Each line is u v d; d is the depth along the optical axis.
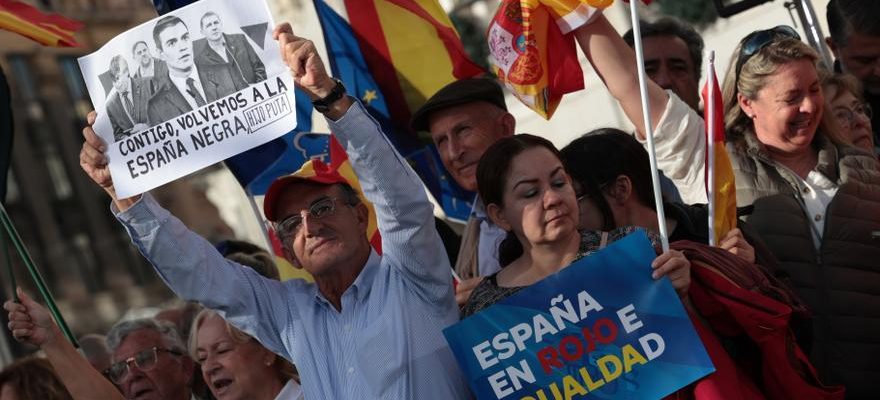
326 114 4.80
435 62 6.88
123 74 5.05
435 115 6.31
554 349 4.78
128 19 39.03
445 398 4.89
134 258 38.91
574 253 4.89
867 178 5.82
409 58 6.89
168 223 5.07
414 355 4.91
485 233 6.23
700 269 4.82
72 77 38.75
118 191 5.05
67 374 5.44
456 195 7.03
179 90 5.00
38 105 38.00
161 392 6.52
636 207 5.48
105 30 38.69
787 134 5.81
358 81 6.94
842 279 5.73
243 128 4.98
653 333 4.73
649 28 7.26
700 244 4.93
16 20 5.46
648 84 5.58
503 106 6.34
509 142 4.93
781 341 4.78
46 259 37.25
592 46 5.58
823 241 5.77
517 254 5.16
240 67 4.96
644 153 5.54
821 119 5.91
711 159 5.15
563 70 5.65
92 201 38.47
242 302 5.13
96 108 5.08
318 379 5.00
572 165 5.47
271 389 5.90
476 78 6.32
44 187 37.88
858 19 6.62
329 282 5.05
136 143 5.05
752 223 5.86
